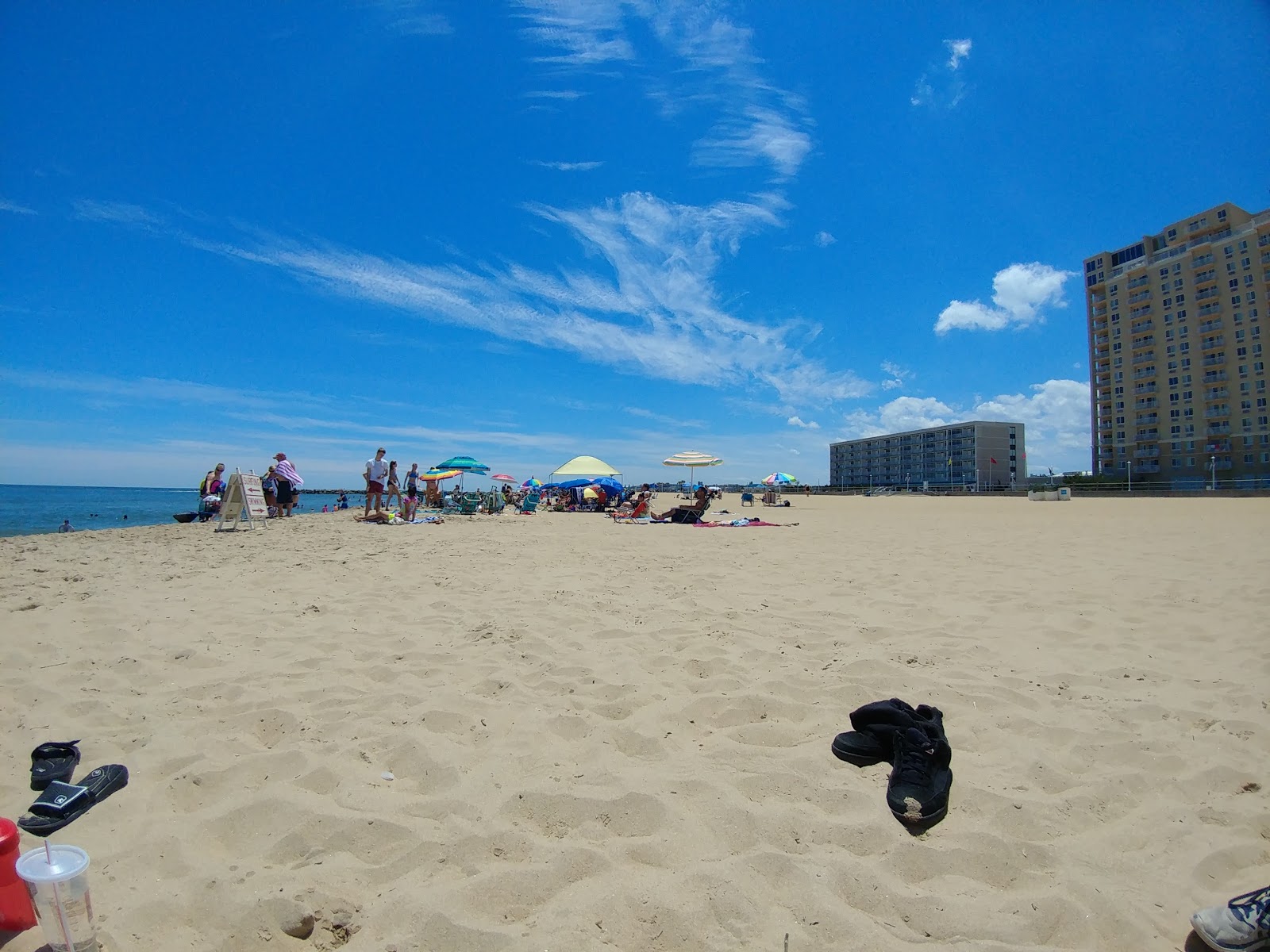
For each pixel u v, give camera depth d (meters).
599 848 2.01
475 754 2.61
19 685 3.35
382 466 16.25
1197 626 4.65
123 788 2.32
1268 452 64.81
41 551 8.67
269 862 1.95
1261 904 1.61
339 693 3.27
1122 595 5.82
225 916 1.71
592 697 3.28
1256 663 3.80
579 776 2.45
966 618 4.99
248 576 6.63
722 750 2.68
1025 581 6.67
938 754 2.36
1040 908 1.78
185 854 1.95
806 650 4.12
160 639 4.18
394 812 2.18
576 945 1.60
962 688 3.44
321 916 1.71
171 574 6.73
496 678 3.52
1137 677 3.62
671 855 1.97
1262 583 6.20
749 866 1.91
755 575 7.12
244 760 2.51
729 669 3.72
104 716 2.98
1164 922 1.75
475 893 1.79
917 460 133.75
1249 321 65.75
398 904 1.75
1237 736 2.84
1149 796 2.38
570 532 13.96
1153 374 74.19
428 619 4.82
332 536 11.91
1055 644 4.27
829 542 11.34
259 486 13.57
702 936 1.65
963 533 13.40
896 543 11.01
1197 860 2.00
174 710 3.05
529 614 5.00
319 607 5.13
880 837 2.08
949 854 2.00
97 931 1.62
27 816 2.08
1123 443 77.88
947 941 1.67
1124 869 1.97
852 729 2.75
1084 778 2.49
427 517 18.47
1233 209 68.81
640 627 4.66
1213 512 22.05
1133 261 78.12
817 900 1.78
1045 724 2.98
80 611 4.88
